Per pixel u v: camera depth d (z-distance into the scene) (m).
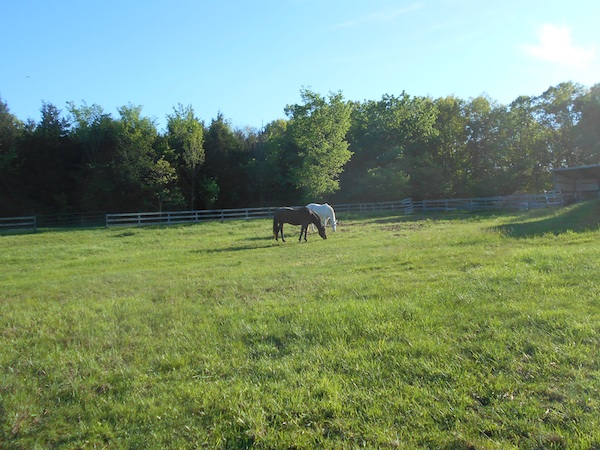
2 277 14.20
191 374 5.13
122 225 33.16
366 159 49.91
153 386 4.90
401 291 7.85
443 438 3.51
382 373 4.64
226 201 49.34
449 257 11.26
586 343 4.81
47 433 4.12
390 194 44.66
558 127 50.03
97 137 44.84
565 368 4.30
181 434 3.93
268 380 4.75
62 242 24.95
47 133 44.75
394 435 3.60
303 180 44.50
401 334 5.59
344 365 4.89
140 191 42.69
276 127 61.50
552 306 6.03
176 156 45.47
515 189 48.88
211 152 48.66
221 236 25.53
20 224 32.38
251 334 6.21
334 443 3.60
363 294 7.93
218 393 4.53
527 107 50.28
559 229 15.90
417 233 20.38
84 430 4.11
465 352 4.93
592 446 3.25
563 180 36.19
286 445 3.64
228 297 8.84
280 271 11.53
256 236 24.20
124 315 7.90
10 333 7.21
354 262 12.14
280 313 7.05
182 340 6.27
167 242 23.45
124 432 4.05
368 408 4.01
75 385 4.95
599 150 47.50
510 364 4.52
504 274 7.98
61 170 45.00
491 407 3.85
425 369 4.61
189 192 46.53
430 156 48.28
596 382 4.00
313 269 11.53
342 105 44.19
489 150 49.91
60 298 9.99
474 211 35.41
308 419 3.96
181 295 9.41
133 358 5.77
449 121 51.75
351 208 42.75
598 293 6.37
